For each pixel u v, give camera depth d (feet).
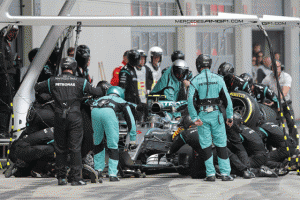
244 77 108.17
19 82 117.50
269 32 220.43
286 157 98.78
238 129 89.40
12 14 133.49
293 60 218.59
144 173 95.96
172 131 97.14
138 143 95.30
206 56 85.51
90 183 84.64
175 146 92.38
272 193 73.20
